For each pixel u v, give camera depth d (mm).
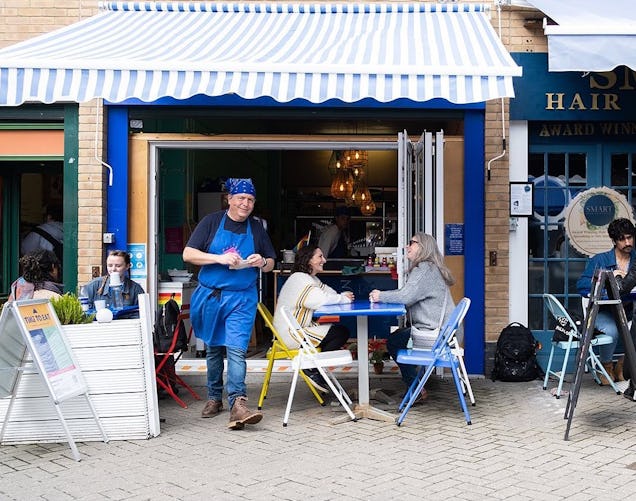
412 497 4324
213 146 8250
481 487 4484
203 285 6156
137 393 5746
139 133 8289
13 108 8133
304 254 6945
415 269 6613
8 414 5617
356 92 5930
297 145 8234
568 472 4758
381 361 7941
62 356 5539
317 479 4680
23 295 6469
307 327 6738
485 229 8148
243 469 4918
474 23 7688
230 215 6270
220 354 6516
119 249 8180
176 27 7656
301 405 6898
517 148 8258
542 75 8164
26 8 8367
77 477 4805
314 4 8258
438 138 7375
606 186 8484
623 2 7438
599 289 5758
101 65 6023
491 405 6789
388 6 8180
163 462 5109
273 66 5949
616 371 7770
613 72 8141
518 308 8250
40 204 9273
